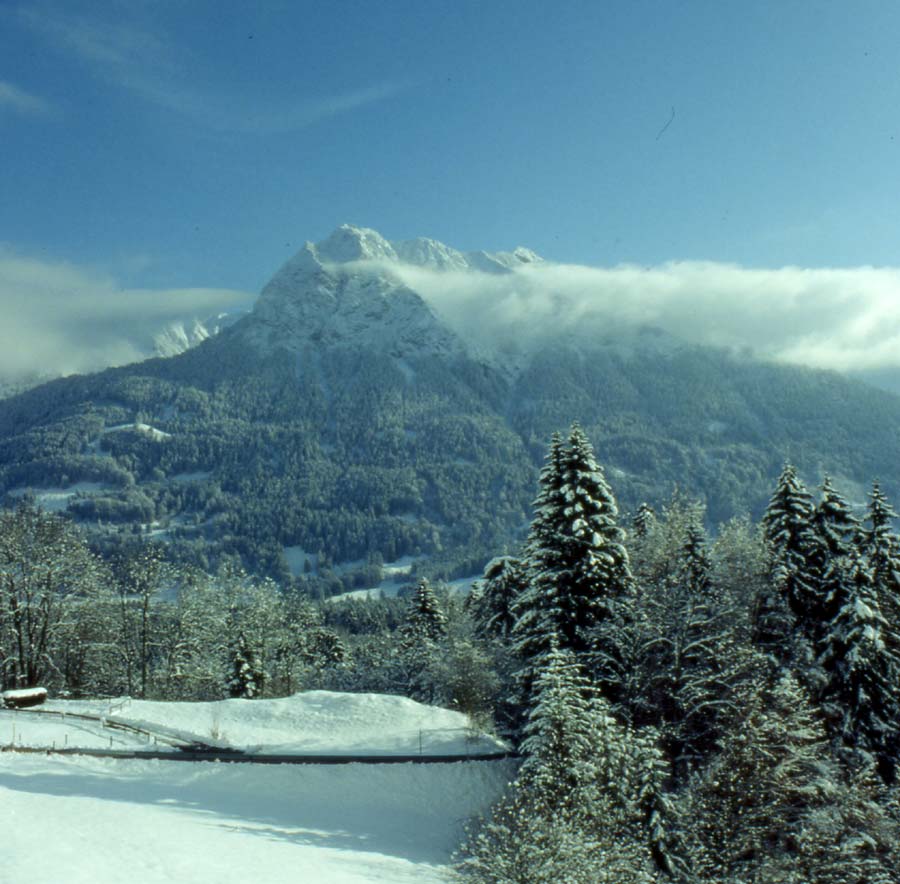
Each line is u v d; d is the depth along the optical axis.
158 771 36.03
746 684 33.50
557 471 41.22
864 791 31.78
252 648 71.06
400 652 77.06
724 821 28.94
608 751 28.88
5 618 55.34
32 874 19.25
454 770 37.94
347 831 32.28
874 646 37.59
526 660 40.28
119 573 66.06
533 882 23.09
